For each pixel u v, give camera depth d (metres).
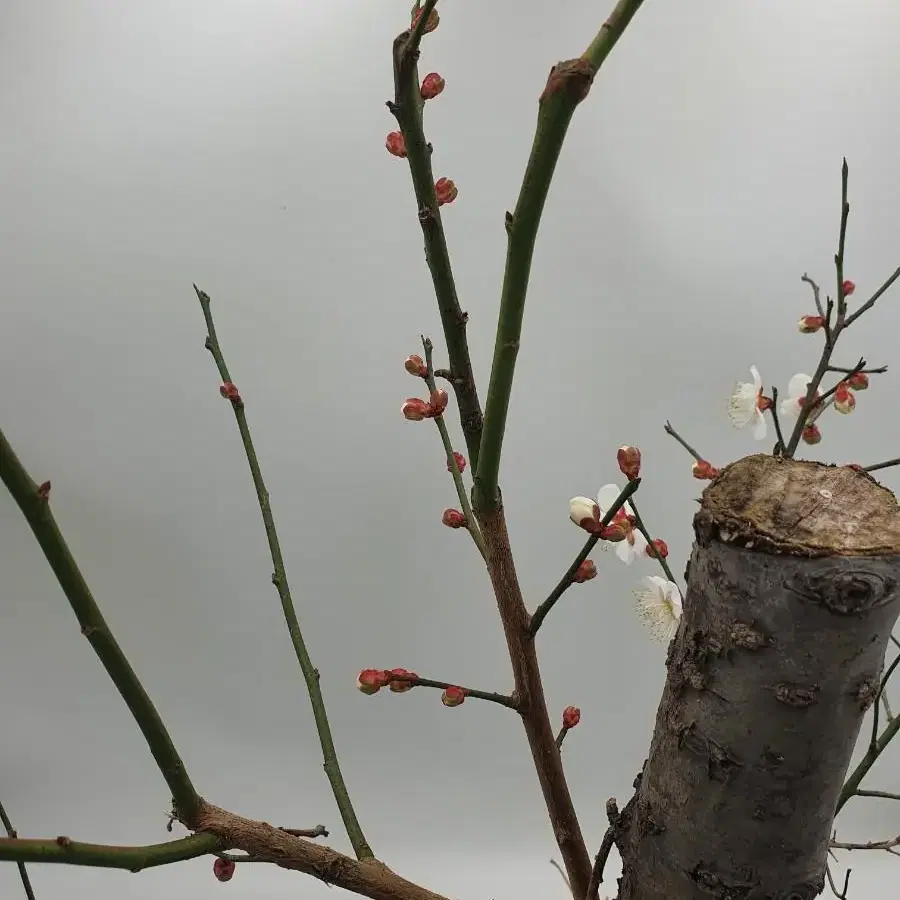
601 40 0.69
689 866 0.75
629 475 0.76
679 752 0.74
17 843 0.71
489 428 0.75
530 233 0.71
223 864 0.79
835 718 0.72
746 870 0.74
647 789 0.76
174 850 0.74
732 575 0.71
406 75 0.73
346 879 0.77
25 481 0.70
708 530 0.72
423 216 0.75
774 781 0.73
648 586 0.90
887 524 0.71
